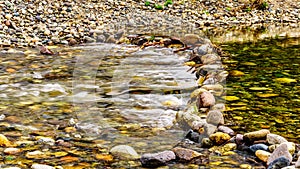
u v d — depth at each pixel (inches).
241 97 209.0
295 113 186.4
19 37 382.6
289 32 461.1
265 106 195.6
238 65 279.7
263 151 142.2
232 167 135.9
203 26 518.0
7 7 453.4
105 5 521.0
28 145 153.0
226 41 389.7
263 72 259.8
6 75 256.5
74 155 145.0
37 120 178.7
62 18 458.0
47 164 138.2
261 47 351.6
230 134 160.4
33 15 451.5
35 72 264.4
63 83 237.8
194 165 137.7
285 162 132.4
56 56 314.7
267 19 581.3
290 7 657.6
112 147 150.6
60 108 194.1
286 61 292.0
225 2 629.3
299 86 228.4
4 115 184.2
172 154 142.1
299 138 159.0
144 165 137.9
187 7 589.3
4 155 144.3
